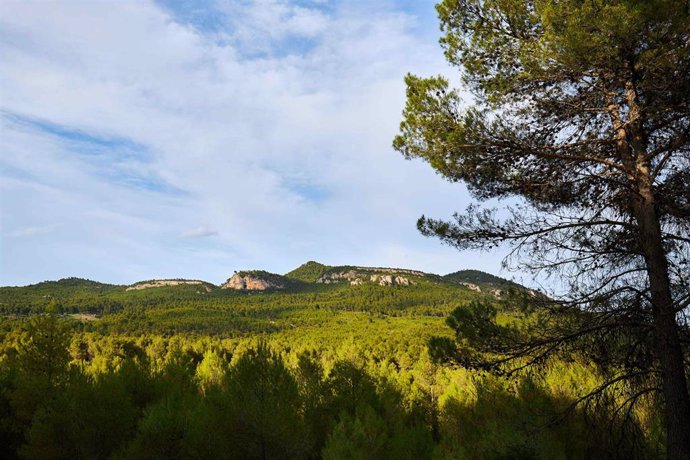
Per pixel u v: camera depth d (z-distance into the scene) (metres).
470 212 7.06
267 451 7.77
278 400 7.95
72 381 9.04
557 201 7.42
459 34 7.70
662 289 5.89
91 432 8.01
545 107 7.28
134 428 8.76
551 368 6.72
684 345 6.05
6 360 14.23
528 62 6.48
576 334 6.11
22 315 154.88
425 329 112.75
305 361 11.88
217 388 9.02
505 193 7.40
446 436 8.16
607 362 6.34
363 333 119.00
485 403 9.80
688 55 5.35
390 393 12.84
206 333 131.38
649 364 6.09
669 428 5.59
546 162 7.27
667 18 5.08
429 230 7.37
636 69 5.75
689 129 6.01
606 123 7.43
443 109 6.98
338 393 11.79
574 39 5.39
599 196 7.46
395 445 8.25
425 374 21.41
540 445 6.52
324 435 10.26
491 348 6.32
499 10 7.23
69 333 14.17
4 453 9.58
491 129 6.72
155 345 65.19
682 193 6.24
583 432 7.41
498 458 6.76
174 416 7.23
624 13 5.01
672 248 6.45
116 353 57.91
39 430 7.86
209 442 7.18
